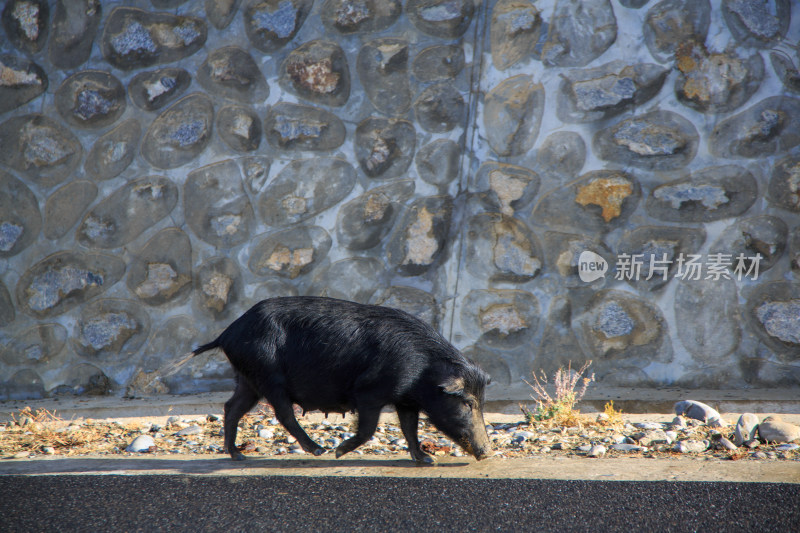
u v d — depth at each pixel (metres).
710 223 6.21
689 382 6.16
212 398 6.29
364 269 6.72
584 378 6.30
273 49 6.94
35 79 7.15
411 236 6.68
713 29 6.27
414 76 6.77
